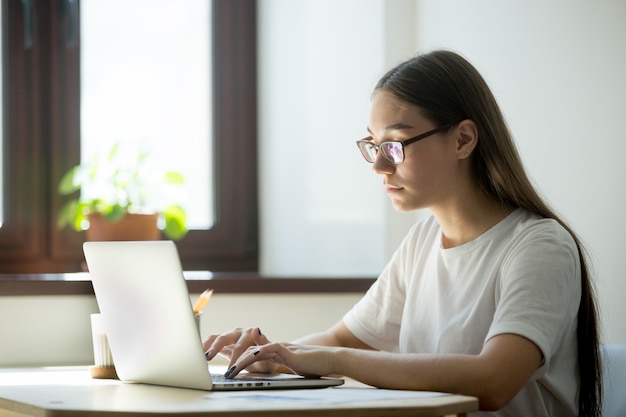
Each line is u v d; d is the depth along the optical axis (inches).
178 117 128.8
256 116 131.1
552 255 66.2
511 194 71.2
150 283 63.9
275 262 129.6
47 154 123.9
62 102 124.3
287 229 128.1
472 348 69.6
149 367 66.5
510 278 66.2
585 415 71.3
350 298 116.6
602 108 93.7
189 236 128.6
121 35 126.9
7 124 122.5
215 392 60.6
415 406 51.7
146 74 127.8
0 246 121.8
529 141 105.1
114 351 70.6
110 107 126.3
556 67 100.4
